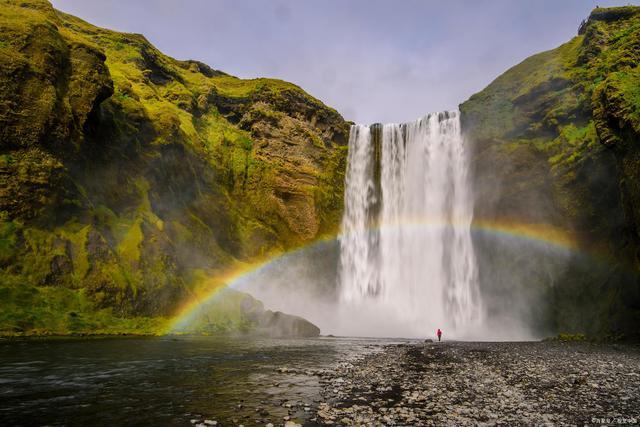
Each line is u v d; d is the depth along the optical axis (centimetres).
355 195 7444
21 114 3381
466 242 5741
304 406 1157
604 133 3400
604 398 1298
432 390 1391
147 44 7281
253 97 7819
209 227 5544
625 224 3650
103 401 1164
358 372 1769
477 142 5625
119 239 3822
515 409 1152
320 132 8031
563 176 4450
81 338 2666
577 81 4897
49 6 4469
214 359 2117
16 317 2633
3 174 3158
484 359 2253
